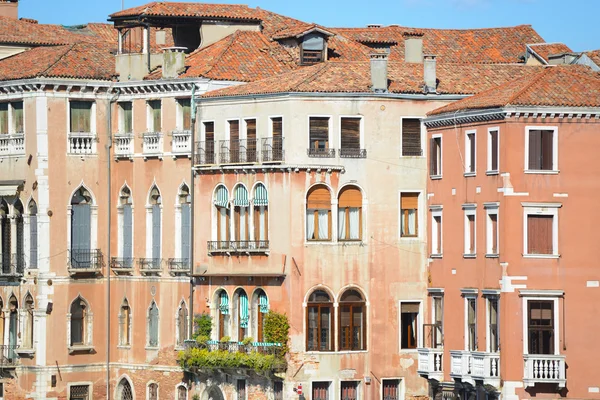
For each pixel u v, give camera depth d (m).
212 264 116.19
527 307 103.75
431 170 112.31
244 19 124.56
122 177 122.25
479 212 106.75
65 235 121.38
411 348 113.62
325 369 111.81
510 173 104.00
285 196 112.06
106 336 122.38
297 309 111.50
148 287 120.62
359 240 112.94
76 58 122.69
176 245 118.88
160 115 120.06
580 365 103.56
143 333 120.94
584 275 103.94
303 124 111.94
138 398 121.12
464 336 107.94
